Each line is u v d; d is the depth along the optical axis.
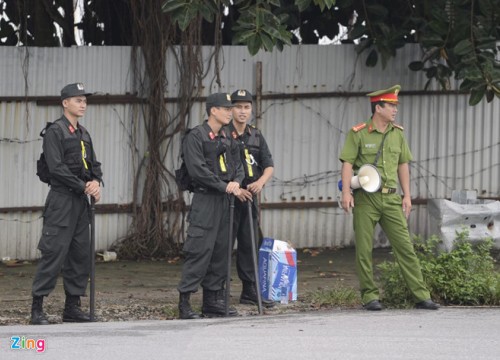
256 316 26.73
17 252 37.09
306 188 38.75
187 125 37.69
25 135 36.94
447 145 39.56
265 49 30.50
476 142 39.69
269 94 38.28
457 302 28.61
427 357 20.08
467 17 35.31
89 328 24.17
